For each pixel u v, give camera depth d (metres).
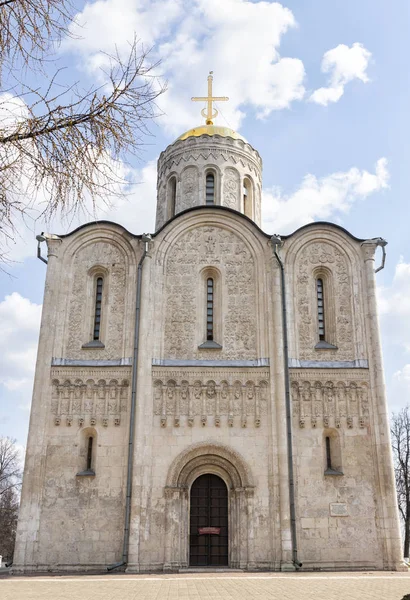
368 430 27.23
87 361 28.19
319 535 25.58
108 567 24.42
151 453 26.48
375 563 25.38
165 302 29.31
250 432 26.86
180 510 25.73
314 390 27.62
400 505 51.44
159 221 36.31
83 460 26.64
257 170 37.16
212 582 20.14
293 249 30.17
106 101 8.47
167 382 27.50
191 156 35.44
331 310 29.52
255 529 25.52
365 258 30.05
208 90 39.06
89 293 29.70
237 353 28.52
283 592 16.80
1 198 8.40
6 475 70.88
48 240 29.94
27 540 25.02
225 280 29.78
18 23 8.04
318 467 26.53
